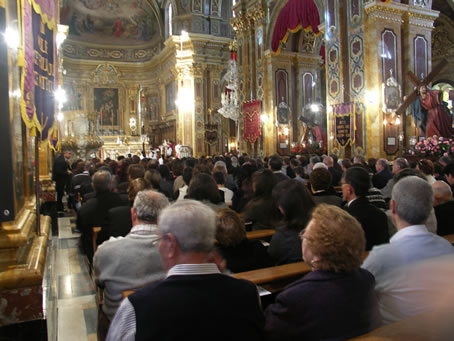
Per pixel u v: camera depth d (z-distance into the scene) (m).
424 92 12.28
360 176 3.56
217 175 6.08
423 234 2.06
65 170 10.78
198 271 1.61
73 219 9.77
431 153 11.27
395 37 12.70
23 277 2.71
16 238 2.76
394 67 12.67
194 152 28.38
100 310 3.21
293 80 19.34
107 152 29.28
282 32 17.78
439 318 0.76
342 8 13.52
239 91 20.56
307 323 1.65
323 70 25.41
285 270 2.76
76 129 22.75
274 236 3.14
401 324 0.89
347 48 13.38
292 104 19.30
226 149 29.67
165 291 1.53
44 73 4.61
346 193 3.64
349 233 1.74
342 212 1.85
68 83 32.75
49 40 5.04
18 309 2.72
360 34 12.73
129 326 1.48
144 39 34.62
